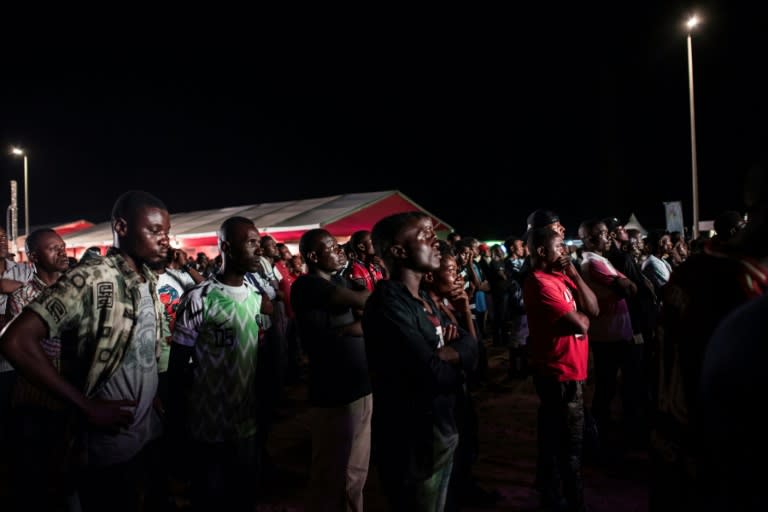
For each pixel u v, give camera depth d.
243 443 3.03
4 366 4.16
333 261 3.82
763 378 0.97
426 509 2.26
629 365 4.97
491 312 11.31
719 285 1.47
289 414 6.87
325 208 19.39
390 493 2.30
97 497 2.34
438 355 2.30
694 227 18.64
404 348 2.24
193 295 3.04
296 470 5.07
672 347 1.60
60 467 2.36
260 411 3.19
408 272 2.50
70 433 2.33
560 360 3.62
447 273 3.60
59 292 2.21
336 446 3.36
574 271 3.85
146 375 2.49
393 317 2.28
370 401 3.46
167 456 3.04
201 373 2.97
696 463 1.43
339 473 3.35
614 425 5.86
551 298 3.62
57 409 3.46
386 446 2.31
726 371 1.02
